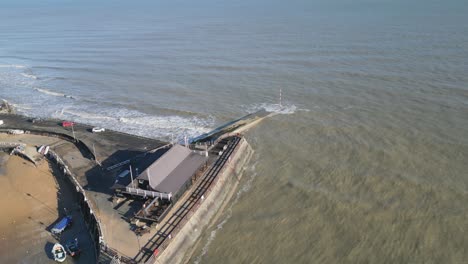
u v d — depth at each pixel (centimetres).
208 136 6194
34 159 5481
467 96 6781
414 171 4806
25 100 8644
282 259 3622
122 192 4334
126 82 9400
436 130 5744
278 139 6081
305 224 4059
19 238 4056
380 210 4153
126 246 3603
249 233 4000
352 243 3741
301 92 7850
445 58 8962
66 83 9731
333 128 6219
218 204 4478
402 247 3634
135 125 6950
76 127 6631
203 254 3769
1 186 4956
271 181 4944
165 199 4131
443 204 4150
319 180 4841
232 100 7775
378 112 6575
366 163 5100
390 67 8712
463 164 4844
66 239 4003
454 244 3606
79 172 5022
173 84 8950
